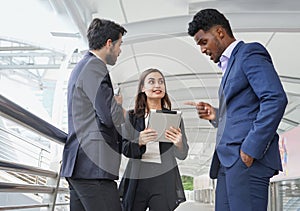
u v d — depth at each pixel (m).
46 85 7.01
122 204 1.94
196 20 1.83
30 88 6.95
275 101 1.54
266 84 1.56
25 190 1.63
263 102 1.56
